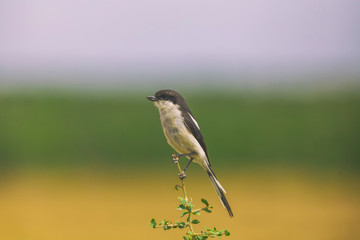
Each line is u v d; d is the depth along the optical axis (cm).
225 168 2203
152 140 2197
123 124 2198
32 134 2136
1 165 2102
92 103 2214
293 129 2195
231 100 2231
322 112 2195
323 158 2186
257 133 2198
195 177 2066
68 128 2180
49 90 2231
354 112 2169
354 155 2170
